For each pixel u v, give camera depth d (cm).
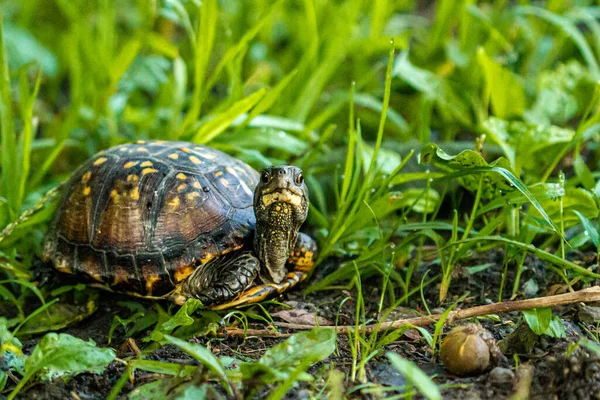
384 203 340
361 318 313
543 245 339
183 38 684
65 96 672
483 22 519
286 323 306
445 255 343
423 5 771
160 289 310
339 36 525
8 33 646
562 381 232
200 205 316
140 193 318
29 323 323
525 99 506
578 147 364
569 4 639
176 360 274
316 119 452
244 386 229
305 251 329
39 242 374
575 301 268
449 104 480
